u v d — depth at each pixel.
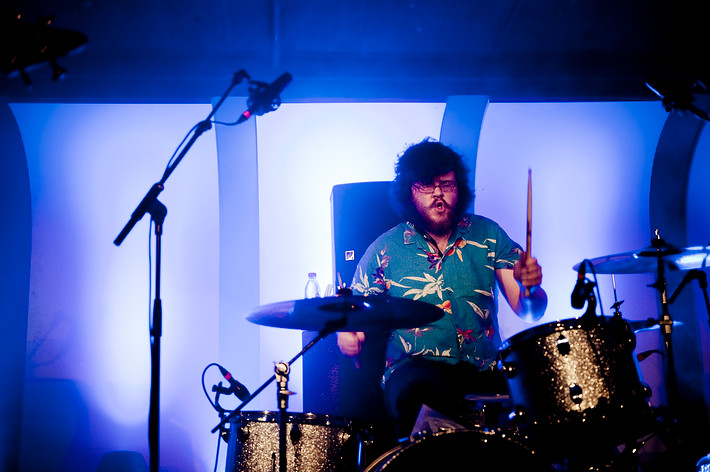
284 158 4.98
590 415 2.34
